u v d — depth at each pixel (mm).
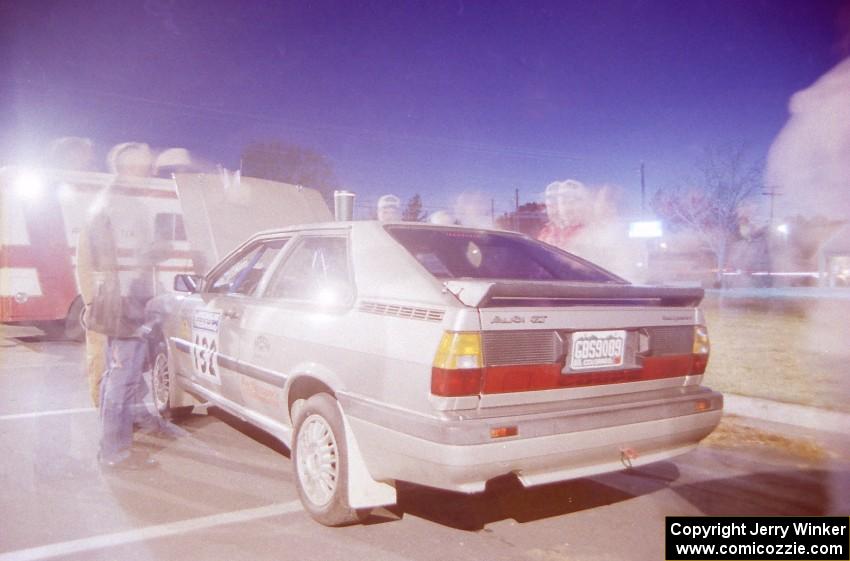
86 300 4551
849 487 4379
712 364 8031
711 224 38062
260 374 4242
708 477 4598
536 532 3705
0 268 10430
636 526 3801
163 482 4375
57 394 6988
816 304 16609
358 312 3596
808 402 5996
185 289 5406
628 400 3512
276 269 4484
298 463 3865
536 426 3109
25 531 3604
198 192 10109
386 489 3551
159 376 5953
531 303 3293
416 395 3139
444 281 3393
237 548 3438
